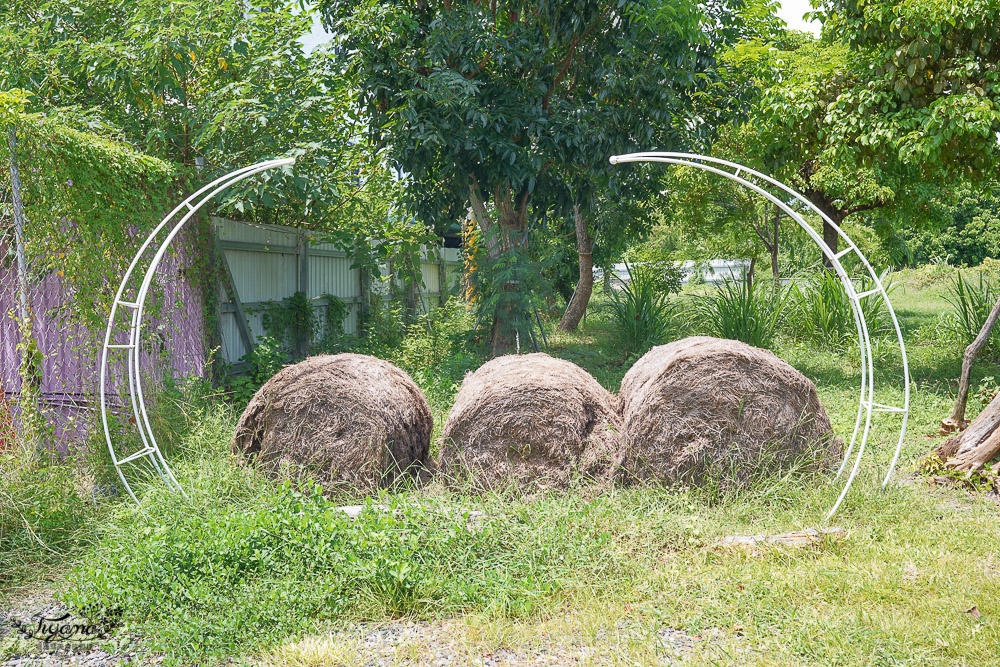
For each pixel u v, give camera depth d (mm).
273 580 3867
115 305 5285
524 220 11523
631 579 3922
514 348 10898
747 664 3131
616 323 12898
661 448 5082
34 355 5836
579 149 9875
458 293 16078
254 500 4914
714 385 5070
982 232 36781
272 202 7730
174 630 3398
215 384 8039
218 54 8406
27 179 5656
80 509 5027
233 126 7664
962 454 5691
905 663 3092
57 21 8266
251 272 9102
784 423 5117
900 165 10016
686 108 10797
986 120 7758
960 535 4438
